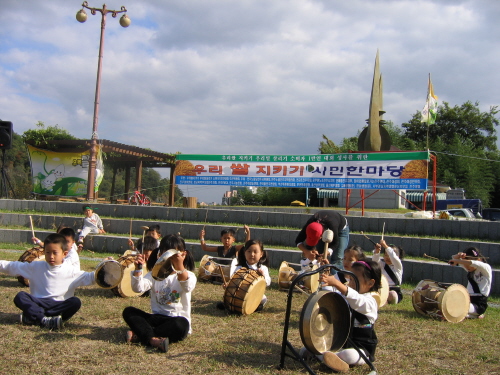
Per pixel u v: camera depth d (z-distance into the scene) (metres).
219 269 8.15
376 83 16.69
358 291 4.41
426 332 5.66
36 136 19.45
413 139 40.03
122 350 4.46
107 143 18.39
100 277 5.50
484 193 31.02
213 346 4.76
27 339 4.67
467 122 38.66
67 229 6.25
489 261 10.08
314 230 6.32
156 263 4.59
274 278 9.27
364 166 13.32
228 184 14.51
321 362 4.34
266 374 4.07
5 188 16.09
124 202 19.17
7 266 5.30
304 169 13.91
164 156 20.92
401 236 11.67
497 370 4.41
